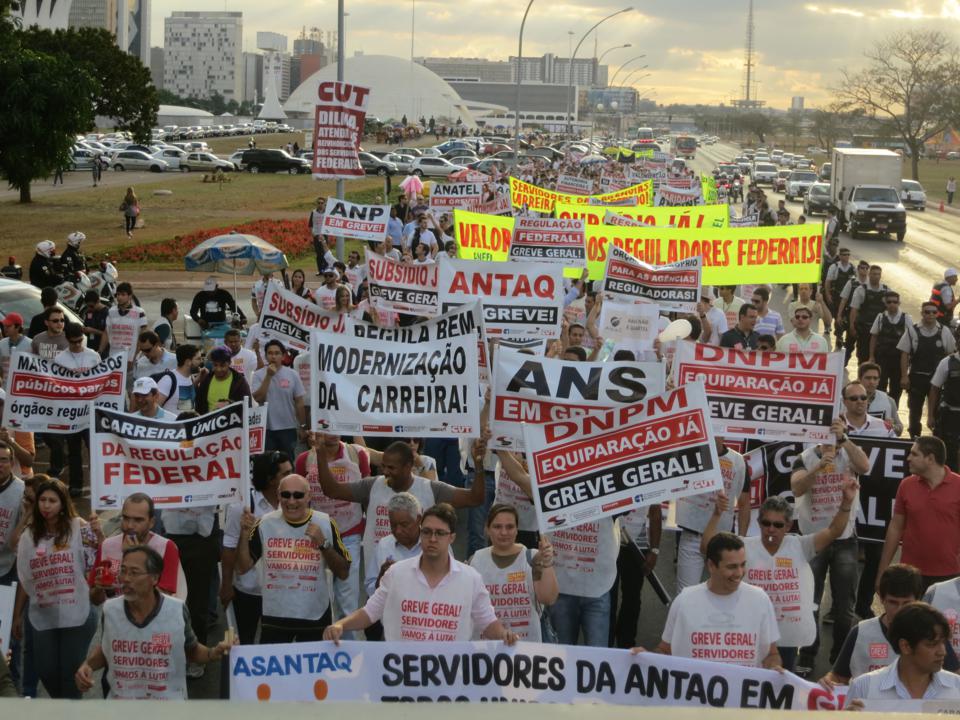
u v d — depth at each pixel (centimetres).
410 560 662
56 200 5969
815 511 909
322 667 598
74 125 4641
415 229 2698
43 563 755
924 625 543
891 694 562
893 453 990
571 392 830
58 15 13825
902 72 10081
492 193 2973
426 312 1324
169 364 1377
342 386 858
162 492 791
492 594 723
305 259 3934
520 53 5044
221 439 790
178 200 6100
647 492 736
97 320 1759
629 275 1341
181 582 795
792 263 1623
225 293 2042
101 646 658
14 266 2484
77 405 1105
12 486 845
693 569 903
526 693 603
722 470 893
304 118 19825
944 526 844
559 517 735
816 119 16088
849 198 5216
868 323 1945
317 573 761
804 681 591
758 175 8738
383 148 12688
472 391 852
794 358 899
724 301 1777
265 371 1268
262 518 773
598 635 802
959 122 10050
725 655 649
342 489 860
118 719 222
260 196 6425
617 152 8544
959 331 1753
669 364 1325
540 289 1288
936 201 7744
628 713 235
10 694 653
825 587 1102
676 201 2975
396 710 230
